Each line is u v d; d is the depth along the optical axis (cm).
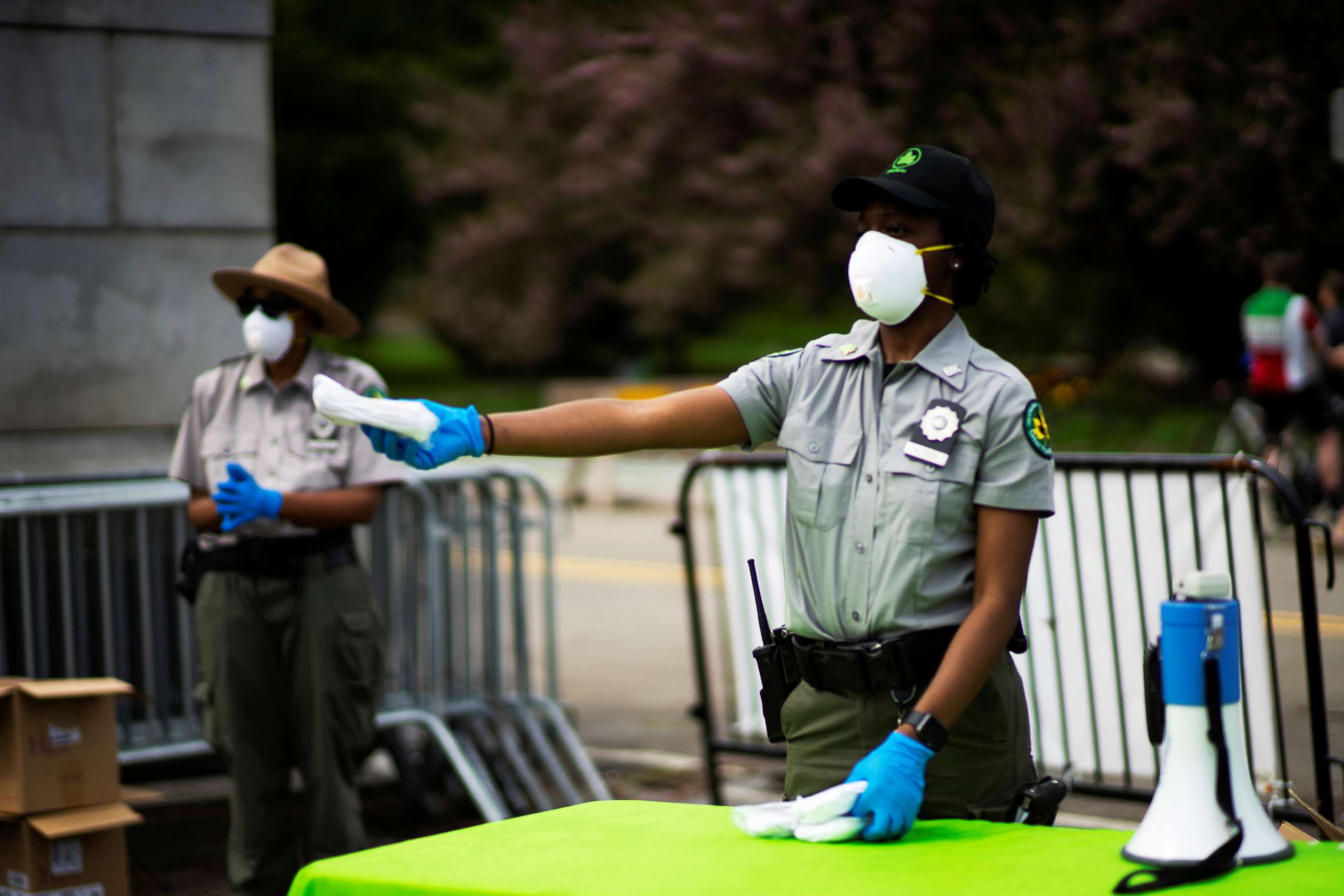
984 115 3566
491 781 1390
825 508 645
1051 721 1198
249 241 1486
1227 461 1044
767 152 4475
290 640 1038
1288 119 2828
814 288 4738
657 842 570
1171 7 2939
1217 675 510
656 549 3022
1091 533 1148
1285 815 1034
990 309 4391
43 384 1391
